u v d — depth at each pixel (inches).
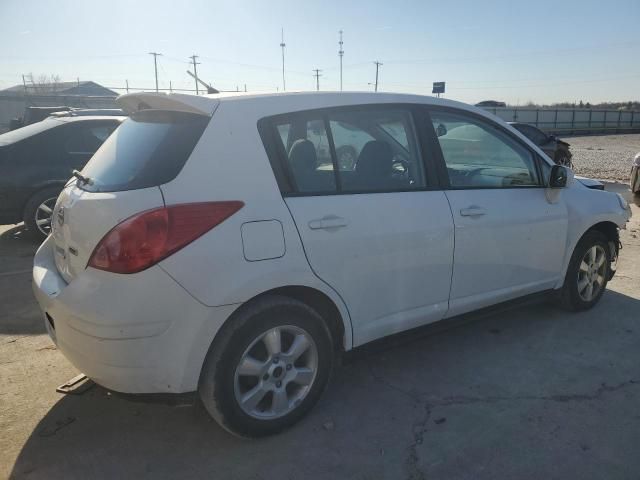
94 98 1085.1
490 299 148.4
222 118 106.5
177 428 118.0
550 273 164.4
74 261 106.4
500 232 145.1
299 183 112.8
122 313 94.2
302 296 115.8
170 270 95.3
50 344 157.5
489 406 126.0
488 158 148.7
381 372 142.7
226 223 100.7
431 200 131.8
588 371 142.6
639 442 112.1
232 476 102.6
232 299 100.8
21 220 268.4
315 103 119.7
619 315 181.0
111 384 99.0
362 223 118.5
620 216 182.1
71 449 110.4
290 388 116.4
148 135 111.5
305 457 107.9
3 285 208.5
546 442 112.1
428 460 106.7
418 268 129.1
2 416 121.3
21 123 520.1
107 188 104.5
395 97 134.0
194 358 100.0
